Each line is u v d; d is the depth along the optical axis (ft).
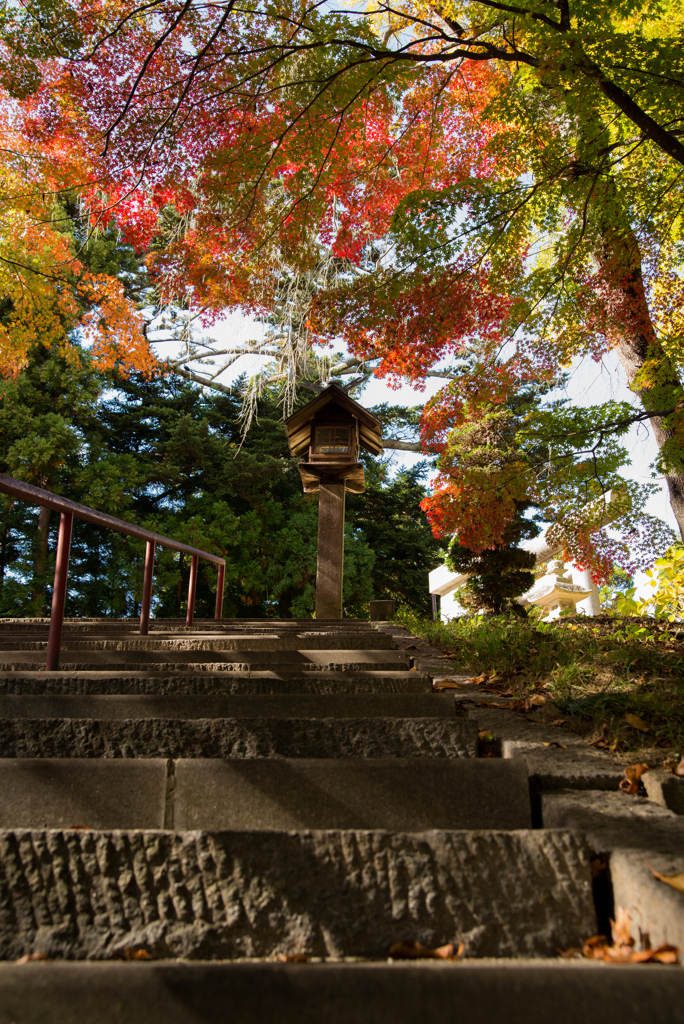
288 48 18.56
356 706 9.54
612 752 8.57
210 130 19.31
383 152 22.38
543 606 37.55
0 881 5.39
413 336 19.99
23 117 21.93
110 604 60.54
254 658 13.82
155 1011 3.95
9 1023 3.90
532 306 20.42
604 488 21.57
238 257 22.08
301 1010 3.96
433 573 44.65
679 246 23.31
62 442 54.70
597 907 5.66
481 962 5.14
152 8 17.98
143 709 9.39
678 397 20.95
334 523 33.37
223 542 62.64
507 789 6.90
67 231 53.31
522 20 17.53
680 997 3.93
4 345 30.01
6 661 13.02
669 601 24.64
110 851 5.48
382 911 5.43
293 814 6.84
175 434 67.92
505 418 30.07
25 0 17.57
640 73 17.10
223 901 5.40
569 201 20.44
